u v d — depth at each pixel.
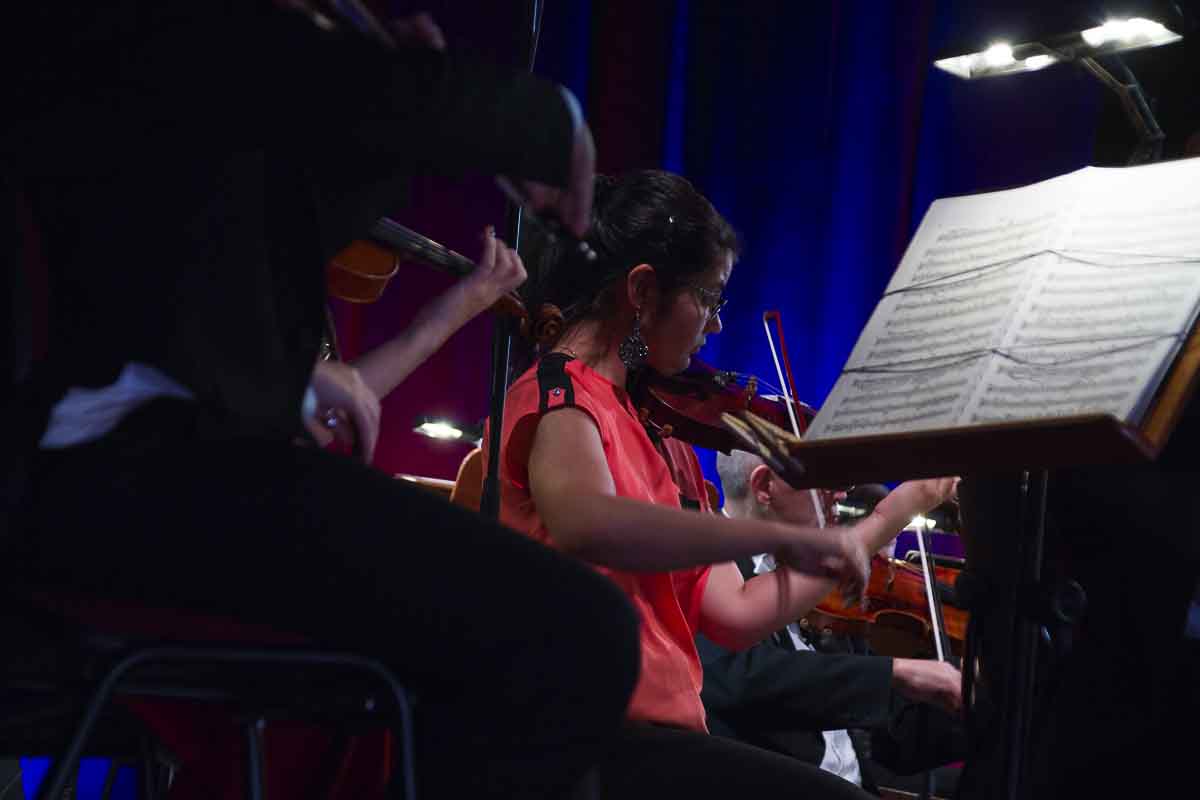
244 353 1.62
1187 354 1.98
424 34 1.62
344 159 1.75
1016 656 2.29
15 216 1.53
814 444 2.12
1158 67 3.62
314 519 1.57
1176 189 2.22
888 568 4.64
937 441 1.99
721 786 2.43
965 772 2.48
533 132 1.56
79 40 1.44
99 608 1.64
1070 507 2.53
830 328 7.04
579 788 1.81
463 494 3.14
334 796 2.24
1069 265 2.20
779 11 7.22
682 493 3.04
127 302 1.53
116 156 1.52
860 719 3.59
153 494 1.53
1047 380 2.02
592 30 7.29
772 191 7.23
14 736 1.84
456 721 1.65
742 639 2.86
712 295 2.80
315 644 1.65
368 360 2.34
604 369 2.74
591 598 1.66
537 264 2.86
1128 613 2.49
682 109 7.27
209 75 1.45
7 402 1.51
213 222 1.60
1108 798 2.51
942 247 2.43
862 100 7.02
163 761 2.54
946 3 6.76
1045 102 6.62
